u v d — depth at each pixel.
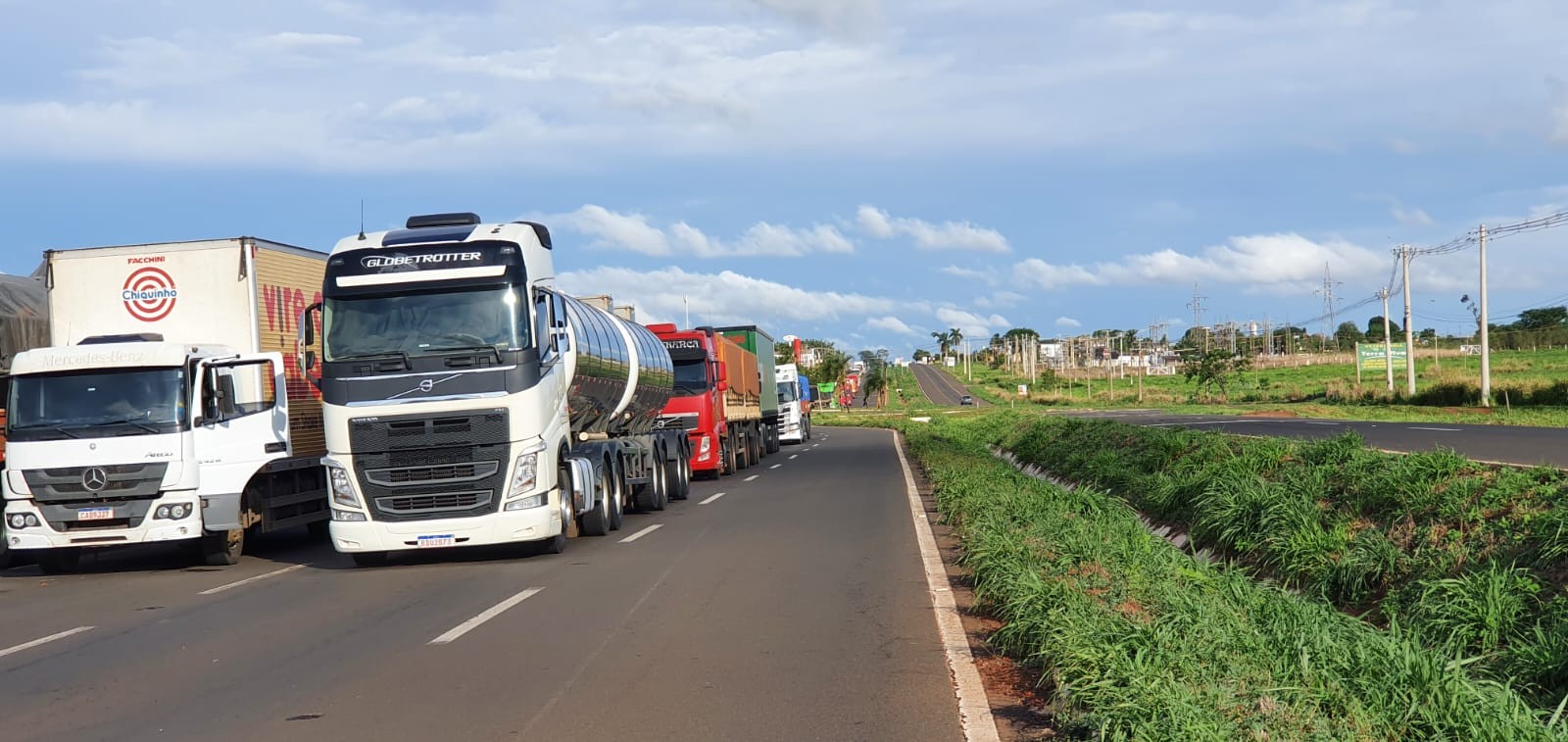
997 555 10.47
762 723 6.30
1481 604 8.12
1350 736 5.31
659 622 9.31
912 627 8.90
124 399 14.44
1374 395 60.16
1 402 15.14
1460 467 11.65
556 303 14.87
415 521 13.43
